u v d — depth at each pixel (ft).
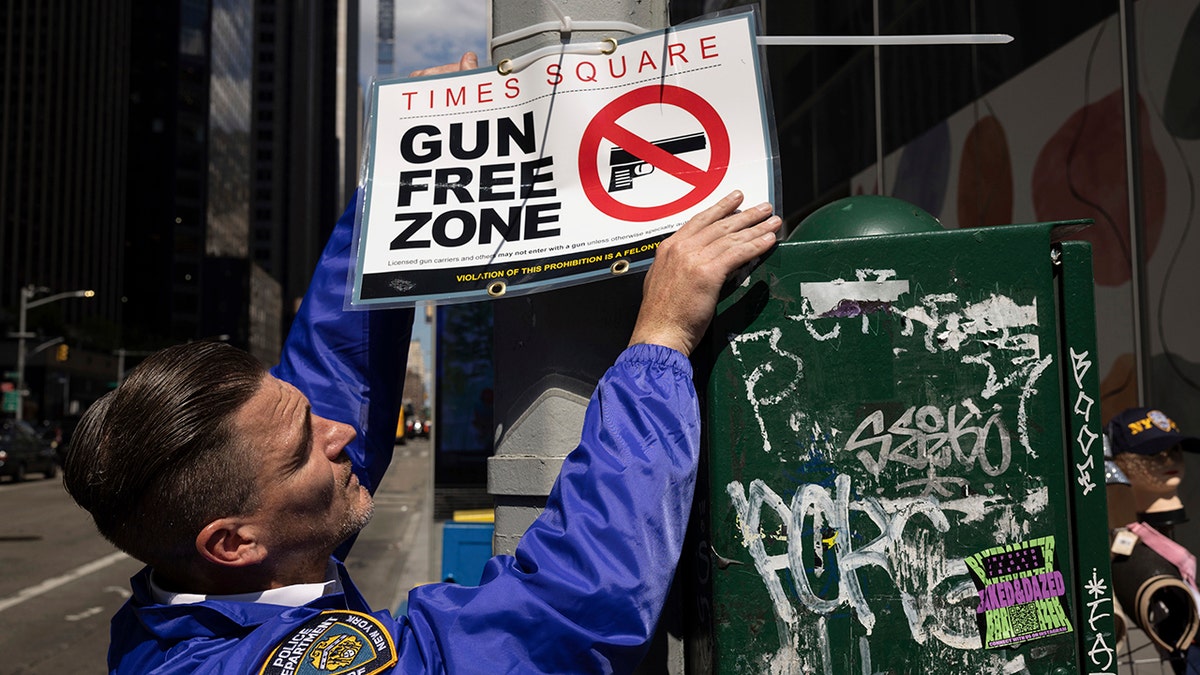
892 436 4.38
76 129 266.98
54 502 71.97
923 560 4.33
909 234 4.45
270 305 405.59
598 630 3.51
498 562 3.90
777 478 4.39
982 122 24.06
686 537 4.98
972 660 4.28
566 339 5.06
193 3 329.72
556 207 4.75
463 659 3.46
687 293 4.18
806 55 32.37
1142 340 19.45
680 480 3.78
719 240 4.30
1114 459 10.22
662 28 5.11
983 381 4.38
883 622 4.31
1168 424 9.58
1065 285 4.41
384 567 34.94
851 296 4.43
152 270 318.45
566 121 4.84
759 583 4.35
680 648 4.98
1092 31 20.47
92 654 23.65
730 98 4.72
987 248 4.42
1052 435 4.35
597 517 3.65
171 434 3.68
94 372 230.68
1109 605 4.29
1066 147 21.36
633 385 3.94
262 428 3.86
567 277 4.60
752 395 4.42
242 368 3.96
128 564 39.58
